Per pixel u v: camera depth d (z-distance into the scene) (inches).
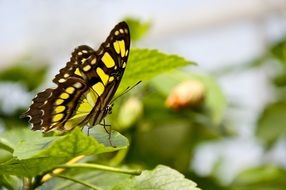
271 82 36.8
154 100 31.0
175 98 30.8
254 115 35.2
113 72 23.7
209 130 32.9
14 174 22.4
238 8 59.6
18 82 34.5
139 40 32.5
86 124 23.6
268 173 32.8
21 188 24.2
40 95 23.2
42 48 45.6
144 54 24.5
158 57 24.6
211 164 34.6
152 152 31.5
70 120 23.7
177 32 61.5
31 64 35.6
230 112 34.5
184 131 32.3
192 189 22.7
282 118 34.8
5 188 24.2
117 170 23.2
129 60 24.7
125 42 23.6
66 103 23.4
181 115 31.3
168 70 25.2
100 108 23.7
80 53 23.2
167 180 22.9
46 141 22.4
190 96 30.7
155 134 31.6
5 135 24.7
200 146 34.2
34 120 23.2
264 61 37.3
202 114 31.3
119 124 30.5
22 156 21.7
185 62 25.0
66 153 21.8
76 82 23.3
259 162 36.3
